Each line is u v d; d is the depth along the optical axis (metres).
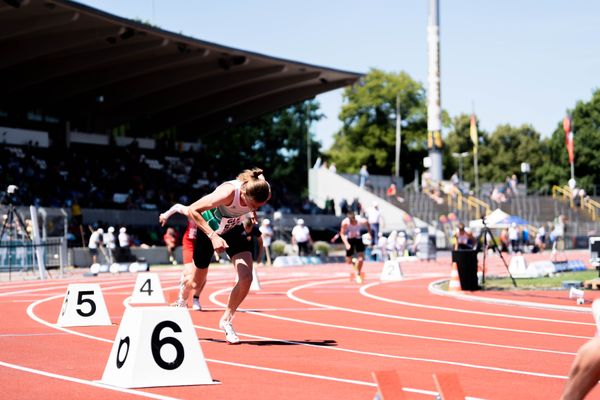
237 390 6.76
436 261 42.38
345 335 10.73
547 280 22.00
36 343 9.70
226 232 9.53
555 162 91.69
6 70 47.41
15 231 29.22
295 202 54.94
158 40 45.12
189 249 12.86
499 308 14.97
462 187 61.81
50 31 41.38
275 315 13.45
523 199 62.84
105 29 41.88
